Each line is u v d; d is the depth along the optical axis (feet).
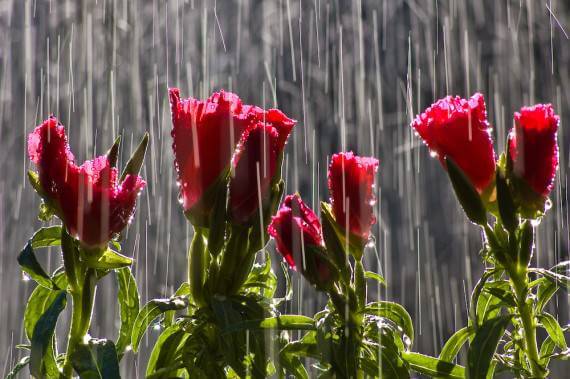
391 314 6.37
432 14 23.67
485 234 6.25
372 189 6.31
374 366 6.24
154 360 6.25
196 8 22.31
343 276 6.22
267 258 6.60
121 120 19.75
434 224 21.44
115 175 6.04
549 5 23.58
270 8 22.84
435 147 6.27
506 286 6.51
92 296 5.99
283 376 6.29
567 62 23.30
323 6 23.24
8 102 20.62
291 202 6.43
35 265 5.86
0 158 20.21
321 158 21.76
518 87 23.15
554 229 18.97
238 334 6.13
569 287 6.07
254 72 22.54
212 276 6.23
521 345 6.41
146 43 21.30
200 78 21.71
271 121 6.30
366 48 23.20
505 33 23.41
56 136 5.94
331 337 6.05
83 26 20.39
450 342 6.58
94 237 5.92
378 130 22.36
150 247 17.16
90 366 5.78
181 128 6.10
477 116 6.18
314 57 22.76
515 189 6.14
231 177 6.13
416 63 23.48
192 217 6.16
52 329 5.82
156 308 6.16
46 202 6.02
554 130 6.08
